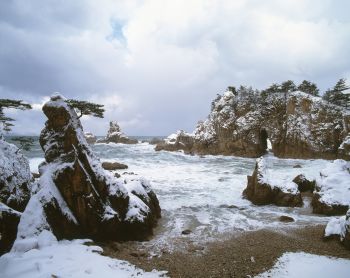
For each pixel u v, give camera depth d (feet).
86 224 38.17
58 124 41.73
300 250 35.09
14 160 49.37
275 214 53.98
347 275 28.22
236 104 168.35
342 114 136.15
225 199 66.54
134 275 28.66
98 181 40.29
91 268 28.68
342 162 65.31
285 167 110.63
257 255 33.99
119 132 265.75
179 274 29.60
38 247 31.99
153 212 49.83
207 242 39.70
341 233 36.88
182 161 138.00
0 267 27.91
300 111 146.51
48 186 37.73
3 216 34.24
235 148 158.81
